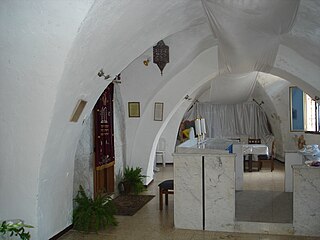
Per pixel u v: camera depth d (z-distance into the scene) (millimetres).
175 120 10992
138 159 7938
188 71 7672
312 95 7098
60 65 3621
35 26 3432
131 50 4734
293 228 4770
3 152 4129
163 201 6652
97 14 3279
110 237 4734
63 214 4875
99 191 6027
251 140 11711
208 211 4988
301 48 5773
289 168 6906
